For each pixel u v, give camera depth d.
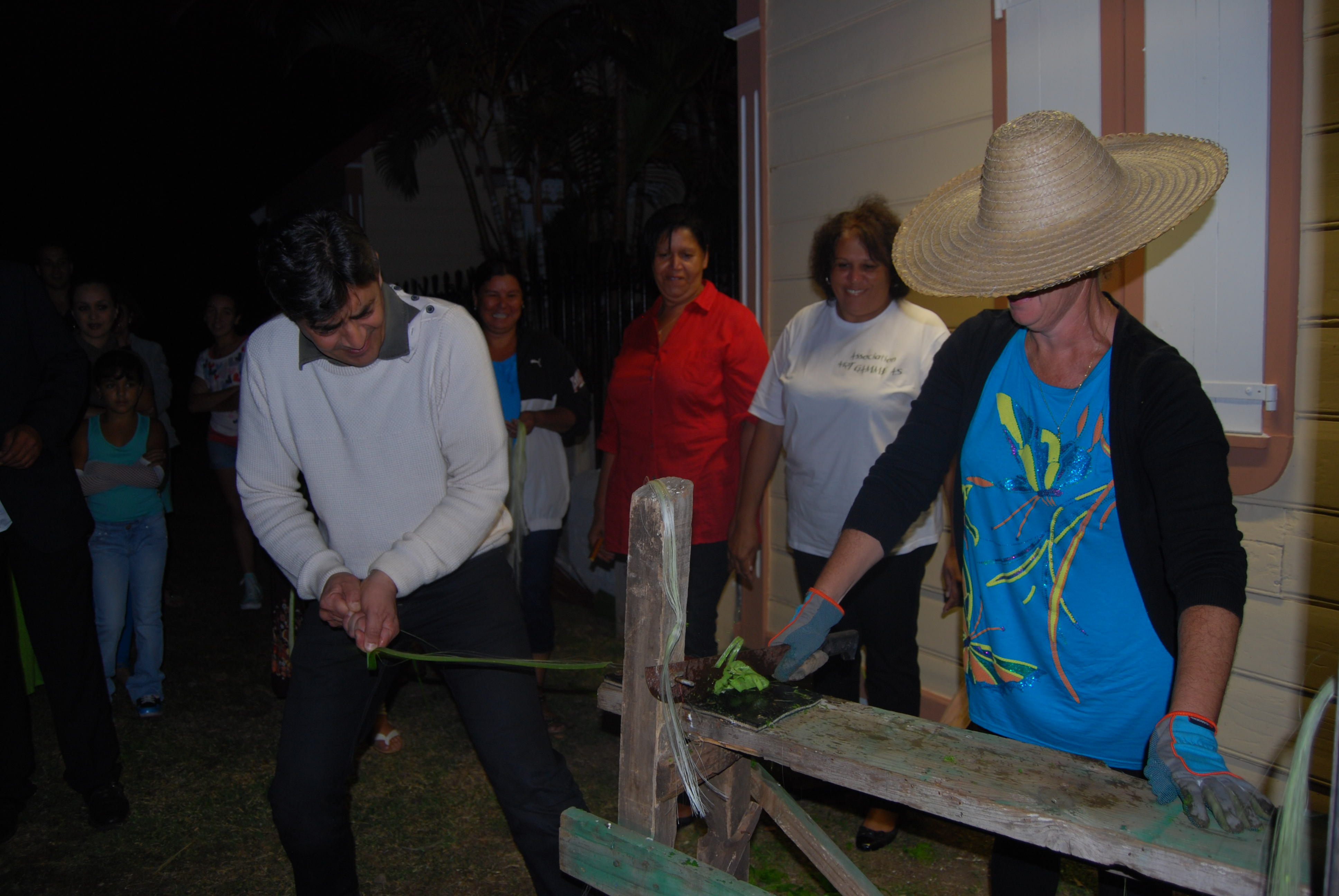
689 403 3.05
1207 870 1.04
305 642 2.04
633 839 1.47
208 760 3.47
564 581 5.36
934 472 1.81
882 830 2.78
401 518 2.09
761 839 2.86
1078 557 1.63
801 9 3.62
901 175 3.33
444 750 3.53
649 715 1.46
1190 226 2.51
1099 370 1.59
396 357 1.95
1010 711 1.78
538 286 6.30
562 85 8.55
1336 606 2.35
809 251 3.50
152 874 2.77
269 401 2.05
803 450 2.81
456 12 7.79
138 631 3.79
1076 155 1.53
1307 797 1.02
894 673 2.70
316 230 1.71
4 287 2.65
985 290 1.53
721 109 9.16
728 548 3.15
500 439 2.09
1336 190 2.27
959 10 3.06
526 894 2.66
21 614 3.94
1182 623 1.37
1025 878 1.81
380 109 13.78
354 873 2.09
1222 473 1.43
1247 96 2.39
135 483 3.69
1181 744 1.19
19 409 2.68
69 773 2.99
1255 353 2.43
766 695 1.50
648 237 3.17
